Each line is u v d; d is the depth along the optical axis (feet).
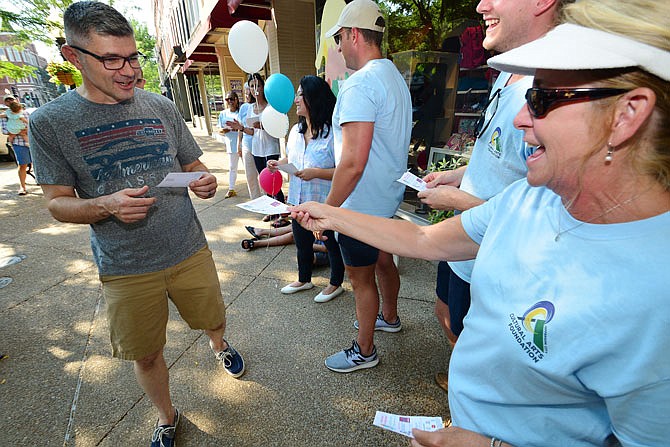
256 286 10.30
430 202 5.00
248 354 7.53
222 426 5.88
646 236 1.69
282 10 17.93
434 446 2.52
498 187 4.20
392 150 5.77
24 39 29.71
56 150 4.29
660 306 1.57
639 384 1.63
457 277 5.04
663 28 1.36
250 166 16.31
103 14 3.83
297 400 6.37
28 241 14.05
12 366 7.31
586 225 1.89
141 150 4.77
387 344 7.72
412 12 12.64
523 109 2.07
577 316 1.82
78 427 5.90
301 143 9.75
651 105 1.47
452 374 2.89
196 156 5.84
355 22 5.46
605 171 1.72
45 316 9.08
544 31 3.55
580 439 2.17
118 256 4.77
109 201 4.16
